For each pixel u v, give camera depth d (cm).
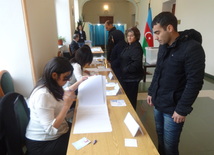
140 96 346
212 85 412
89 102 145
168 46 121
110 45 333
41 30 236
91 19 1291
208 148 198
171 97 124
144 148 97
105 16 1294
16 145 115
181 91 122
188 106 112
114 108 142
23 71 193
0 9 174
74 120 123
